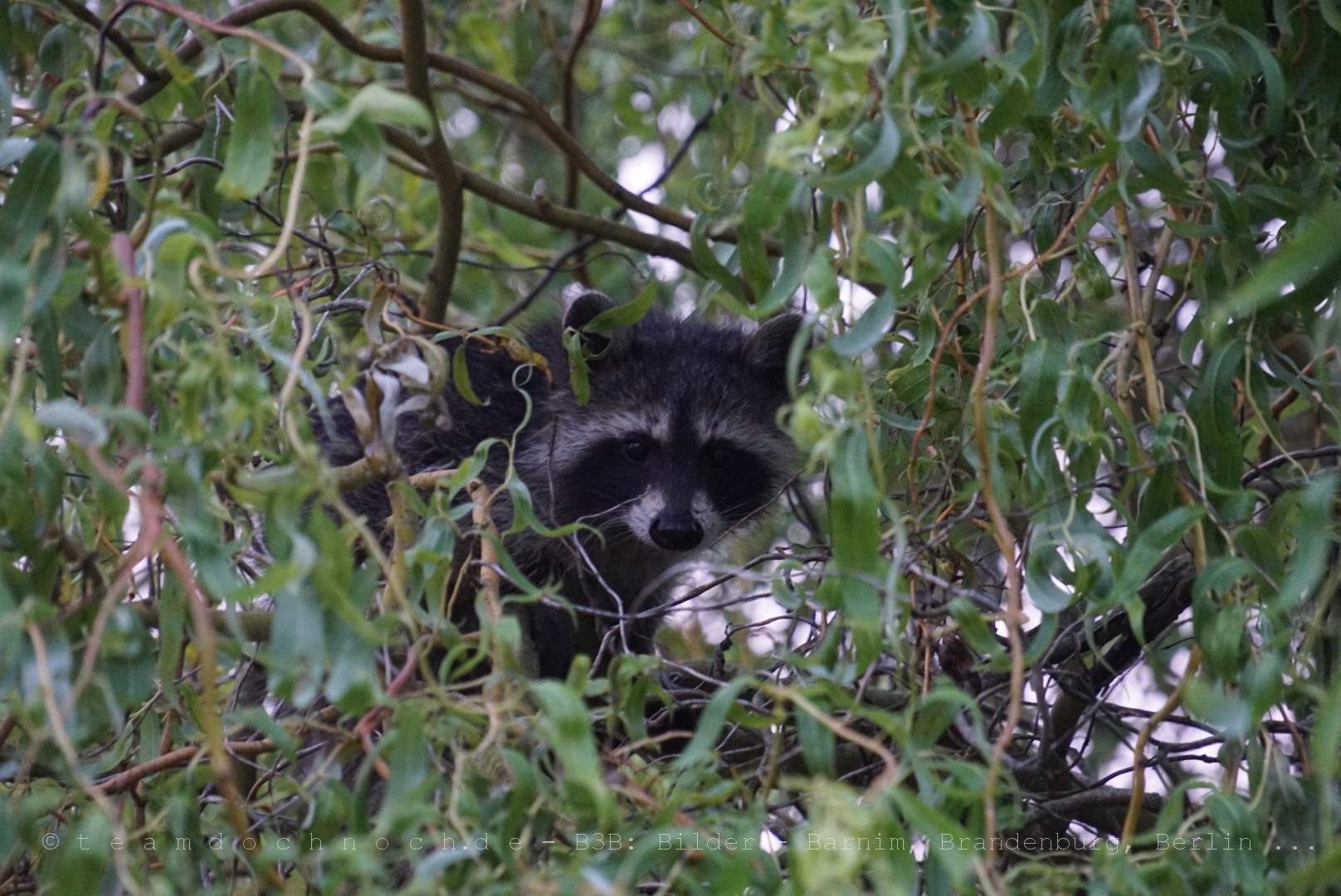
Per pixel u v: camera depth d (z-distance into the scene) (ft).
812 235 17.67
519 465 35.60
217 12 29.94
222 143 27.48
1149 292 22.26
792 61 20.99
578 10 39.27
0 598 15.65
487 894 14.79
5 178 24.27
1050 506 18.89
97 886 14.57
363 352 21.03
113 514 17.42
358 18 32.68
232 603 17.58
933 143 17.99
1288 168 22.38
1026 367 19.43
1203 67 21.50
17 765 18.16
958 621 17.56
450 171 28.12
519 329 37.45
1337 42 21.90
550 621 32.58
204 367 15.64
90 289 18.29
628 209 35.35
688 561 36.99
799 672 20.53
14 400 15.69
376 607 22.41
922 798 17.25
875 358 30.09
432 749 16.51
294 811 22.25
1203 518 19.60
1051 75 20.81
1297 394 24.17
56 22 25.45
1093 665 24.88
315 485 15.52
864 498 16.30
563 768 17.33
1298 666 19.51
